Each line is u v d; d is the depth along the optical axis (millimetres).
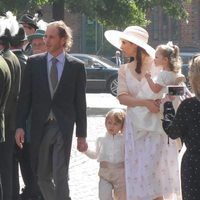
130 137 9242
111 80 35062
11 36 10016
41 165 9516
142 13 37469
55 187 9367
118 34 9578
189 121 7355
